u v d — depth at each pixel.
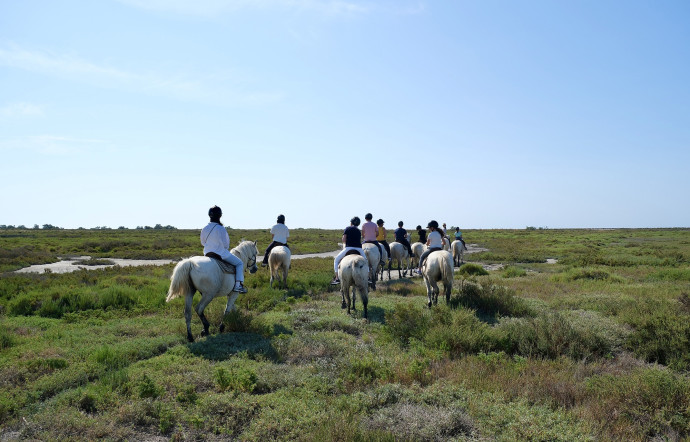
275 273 15.78
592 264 25.59
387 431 4.95
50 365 7.33
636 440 4.93
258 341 8.97
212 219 9.93
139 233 78.56
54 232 81.56
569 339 8.34
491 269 25.36
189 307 9.00
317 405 5.76
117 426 5.38
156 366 7.39
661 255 29.25
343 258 12.14
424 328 9.04
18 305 11.97
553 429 4.93
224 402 5.86
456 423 5.26
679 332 8.04
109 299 12.79
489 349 8.14
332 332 9.62
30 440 5.00
